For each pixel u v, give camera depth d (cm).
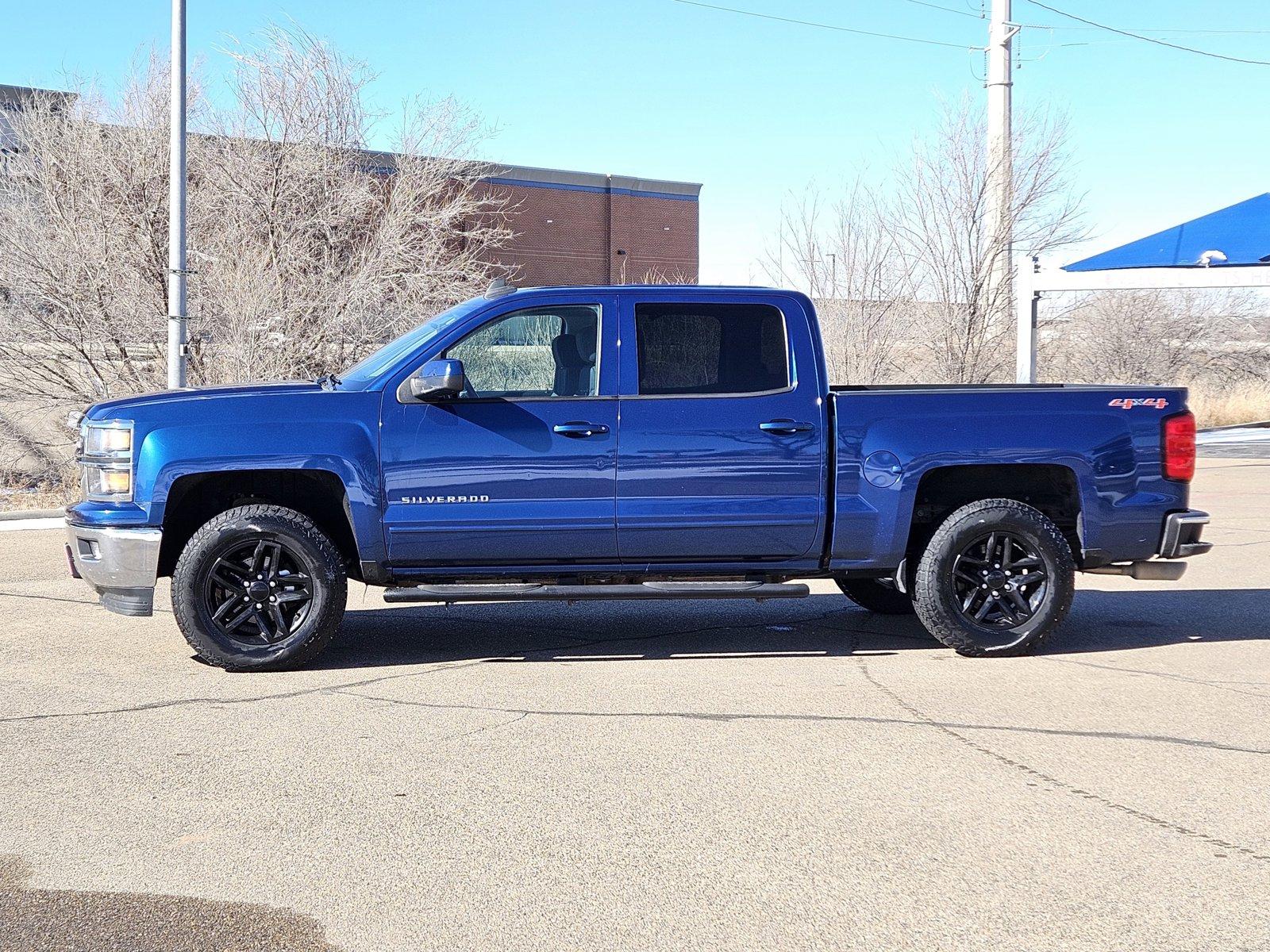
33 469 1761
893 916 355
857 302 2233
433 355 676
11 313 1777
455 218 2033
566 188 5678
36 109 1930
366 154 1958
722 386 686
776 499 684
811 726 551
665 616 840
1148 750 514
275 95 1891
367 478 660
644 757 505
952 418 691
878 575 711
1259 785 470
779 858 398
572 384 682
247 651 654
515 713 574
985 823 429
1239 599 902
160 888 377
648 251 5925
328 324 1792
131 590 659
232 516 654
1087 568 719
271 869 391
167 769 490
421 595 667
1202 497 1548
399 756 506
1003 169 2192
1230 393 3306
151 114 1872
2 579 962
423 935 344
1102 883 378
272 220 1855
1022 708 583
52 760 502
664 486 675
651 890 373
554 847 407
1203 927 348
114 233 1825
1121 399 702
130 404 668
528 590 675
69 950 336
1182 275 1773
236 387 703
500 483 667
